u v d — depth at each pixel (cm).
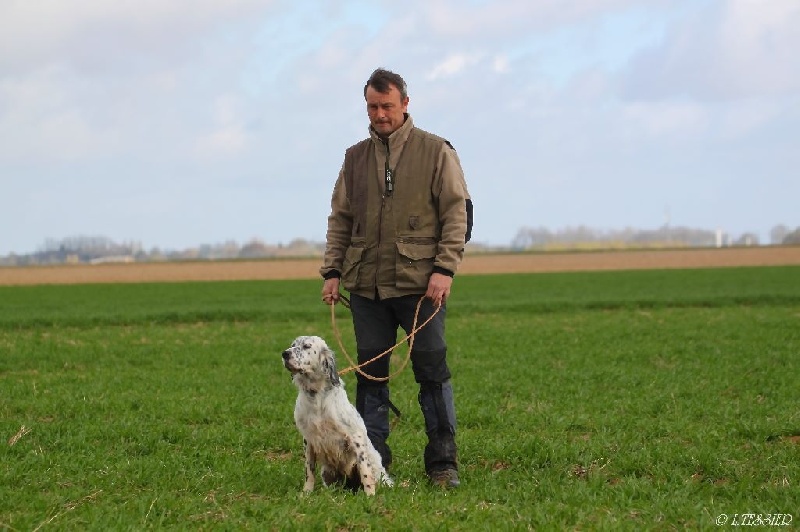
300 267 11012
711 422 1264
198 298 5150
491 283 6412
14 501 833
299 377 859
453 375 1806
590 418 1307
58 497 842
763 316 3209
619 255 12888
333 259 917
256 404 1450
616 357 2047
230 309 3738
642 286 5691
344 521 746
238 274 9406
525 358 2052
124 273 9900
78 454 1071
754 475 954
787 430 1179
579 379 1723
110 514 774
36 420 1364
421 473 987
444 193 872
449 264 865
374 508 780
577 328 2825
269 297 5219
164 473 973
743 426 1197
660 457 1027
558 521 749
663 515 778
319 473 948
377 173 884
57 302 4800
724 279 6462
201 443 1166
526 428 1264
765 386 1600
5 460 1031
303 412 864
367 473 853
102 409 1438
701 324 2875
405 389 1638
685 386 1619
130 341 2630
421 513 767
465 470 1004
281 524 736
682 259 11194
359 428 863
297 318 3484
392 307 894
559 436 1188
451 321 3209
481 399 1500
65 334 2916
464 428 1277
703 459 1003
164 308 4034
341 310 3781
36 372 1984
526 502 830
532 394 1552
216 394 1591
